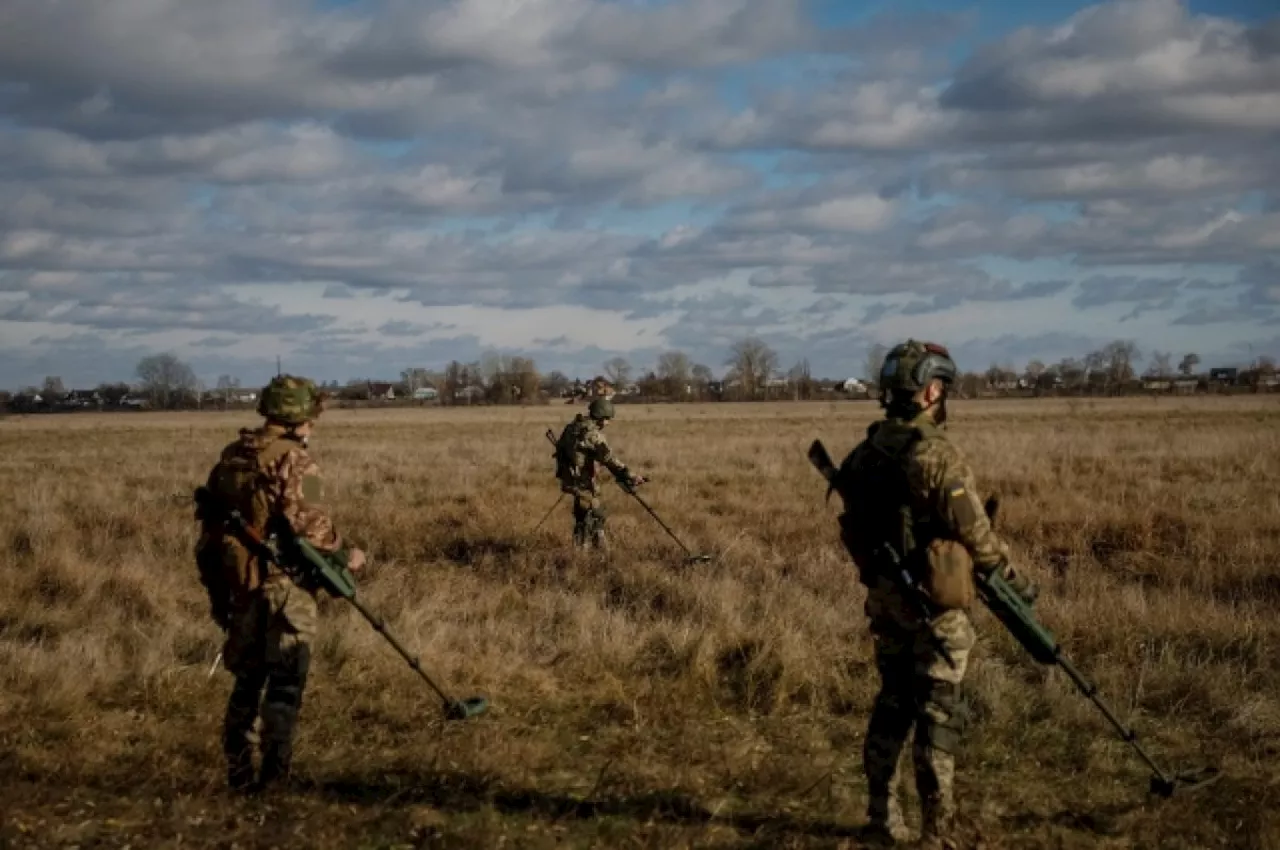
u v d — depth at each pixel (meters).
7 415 98.88
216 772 4.77
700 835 4.29
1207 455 22.27
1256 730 5.53
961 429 37.75
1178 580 8.90
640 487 16.73
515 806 4.64
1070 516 12.34
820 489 16.44
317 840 4.12
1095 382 125.62
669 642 7.00
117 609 8.19
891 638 4.15
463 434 41.56
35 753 5.09
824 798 4.72
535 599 8.48
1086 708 5.75
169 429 55.44
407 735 5.48
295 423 4.79
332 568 4.73
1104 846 4.32
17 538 11.71
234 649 4.67
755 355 124.88
